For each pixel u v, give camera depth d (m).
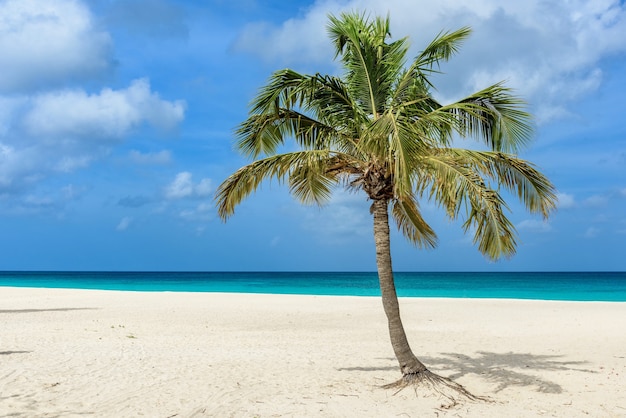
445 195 9.85
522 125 9.45
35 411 8.60
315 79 9.78
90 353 13.66
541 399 9.80
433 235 12.41
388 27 10.10
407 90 10.19
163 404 9.12
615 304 30.66
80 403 9.11
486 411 8.97
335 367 12.38
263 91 9.99
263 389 10.16
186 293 41.09
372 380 11.03
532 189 9.78
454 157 9.55
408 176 8.11
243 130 10.48
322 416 8.56
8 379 10.63
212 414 8.62
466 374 11.96
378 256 10.26
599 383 11.06
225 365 12.34
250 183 10.53
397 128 8.36
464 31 9.70
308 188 11.97
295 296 37.62
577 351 15.01
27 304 29.83
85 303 30.73
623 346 15.80
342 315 24.31
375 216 10.20
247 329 19.41
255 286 78.50
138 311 25.89
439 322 21.83
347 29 9.69
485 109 9.50
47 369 11.62
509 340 17.09
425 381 9.97
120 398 9.44
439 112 9.12
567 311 26.38
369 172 10.00
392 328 10.23
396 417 8.56
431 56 10.03
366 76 10.06
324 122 10.66
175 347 14.91
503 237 9.26
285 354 13.99
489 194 9.15
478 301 32.66
